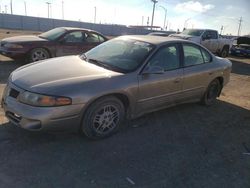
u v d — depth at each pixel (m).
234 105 6.61
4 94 4.05
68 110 3.67
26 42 9.28
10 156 3.53
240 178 3.56
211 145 4.39
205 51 5.89
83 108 3.80
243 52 19.53
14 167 3.32
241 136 4.85
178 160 3.83
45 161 3.50
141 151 3.97
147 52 4.67
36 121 3.58
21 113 3.61
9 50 9.12
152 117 5.28
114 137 4.32
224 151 4.23
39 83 3.74
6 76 7.71
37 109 3.56
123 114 4.41
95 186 3.12
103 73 4.20
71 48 10.10
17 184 3.03
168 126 4.95
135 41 5.04
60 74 4.02
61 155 3.66
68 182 3.14
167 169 3.59
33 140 3.95
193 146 4.29
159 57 4.76
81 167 3.45
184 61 5.28
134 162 3.67
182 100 5.43
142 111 4.70
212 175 3.55
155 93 4.72
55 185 3.07
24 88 3.70
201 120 5.40
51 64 4.48
